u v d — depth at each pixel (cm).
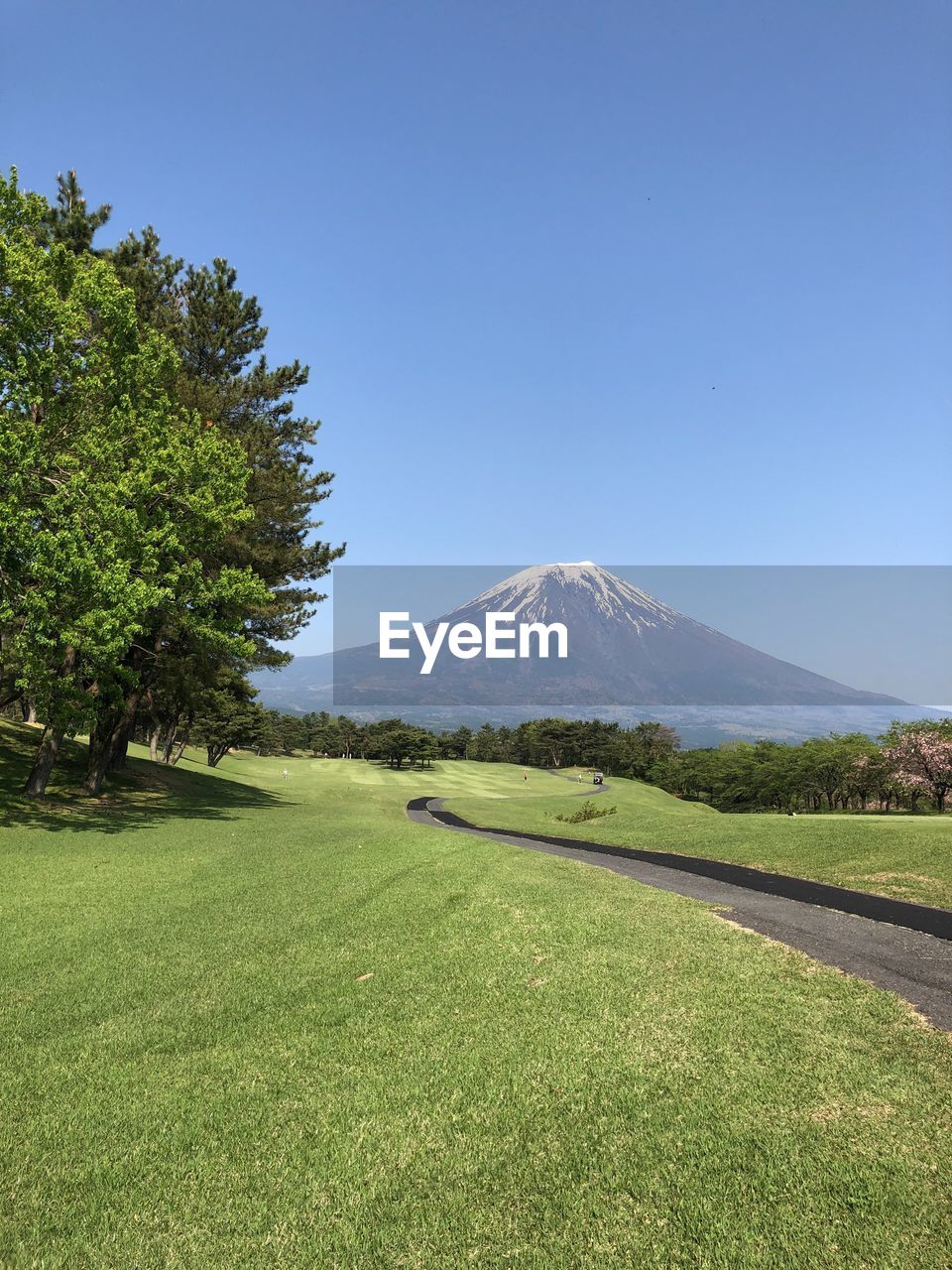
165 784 3234
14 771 2572
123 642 1691
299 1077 495
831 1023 531
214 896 1152
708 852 1750
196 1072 514
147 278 2633
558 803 5628
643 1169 366
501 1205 347
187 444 2164
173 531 2002
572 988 618
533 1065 484
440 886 1101
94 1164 402
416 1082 473
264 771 7344
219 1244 333
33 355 1786
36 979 751
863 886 1230
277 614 2989
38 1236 344
